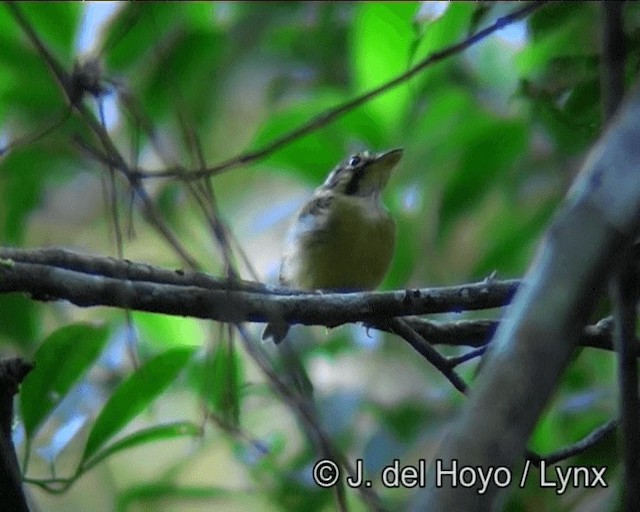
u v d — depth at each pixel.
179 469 10.20
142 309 6.78
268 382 8.24
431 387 11.66
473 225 12.78
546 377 3.78
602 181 3.99
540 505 9.31
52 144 10.27
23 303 9.97
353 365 12.09
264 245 14.76
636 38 8.09
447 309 7.70
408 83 10.87
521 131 11.09
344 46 13.83
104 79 6.78
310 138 10.98
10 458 6.00
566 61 9.13
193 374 9.33
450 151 11.48
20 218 11.01
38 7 10.41
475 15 9.03
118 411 7.71
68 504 11.77
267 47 13.84
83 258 6.95
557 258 3.95
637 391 5.46
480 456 3.66
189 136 6.39
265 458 9.86
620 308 5.45
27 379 7.51
